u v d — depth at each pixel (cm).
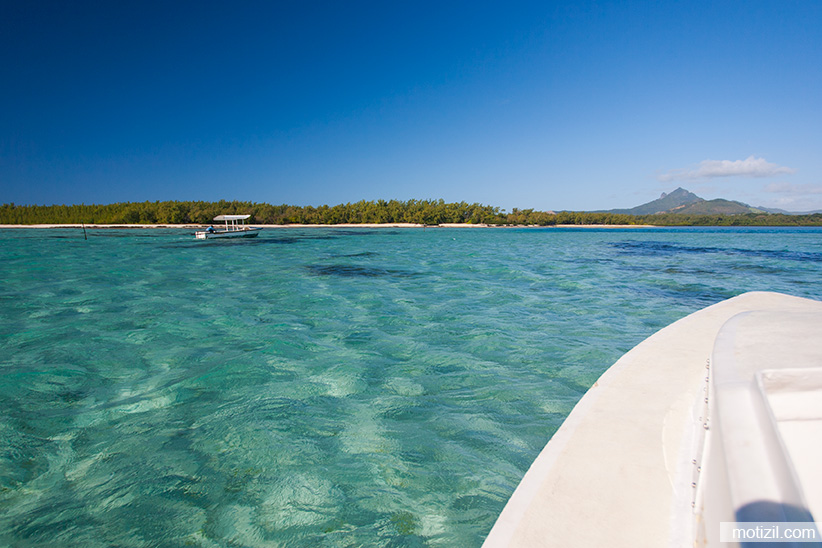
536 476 167
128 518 253
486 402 410
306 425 363
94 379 476
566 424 210
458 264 1811
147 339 634
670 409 223
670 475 164
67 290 1098
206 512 257
